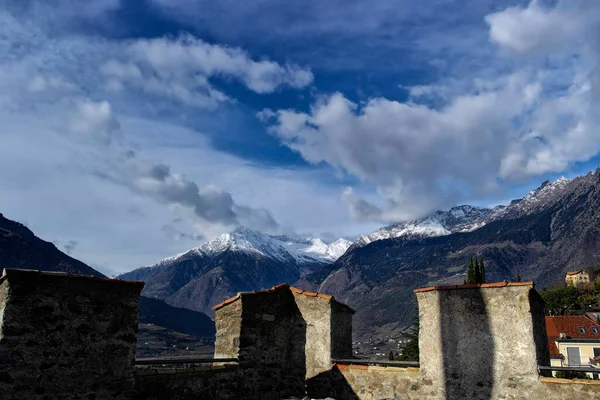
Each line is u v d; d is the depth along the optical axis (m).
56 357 8.39
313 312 12.74
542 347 10.38
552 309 72.88
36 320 8.27
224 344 12.13
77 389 8.54
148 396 9.46
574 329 50.94
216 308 12.56
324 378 12.27
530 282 10.11
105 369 8.92
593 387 9.16
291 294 13.11
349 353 13.16
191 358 10.56
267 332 12.30
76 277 8.80
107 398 8.86
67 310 8.64
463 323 10.66
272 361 12.26
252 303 12.09
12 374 7.89
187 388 10.19
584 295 75.94
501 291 10.40
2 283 8.28
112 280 9.23
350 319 13.45
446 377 10.58
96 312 8.98
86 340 8.78
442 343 10.77
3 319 7.93
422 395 10.83
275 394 12.12
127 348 9.27
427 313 11.15
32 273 8.32
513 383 9.91
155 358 10.42
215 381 10.85
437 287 11.02
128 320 9.38
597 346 45.25
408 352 39.62
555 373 21.59
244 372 11.61
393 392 11.22
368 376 11.65
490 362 10.23
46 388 8.20
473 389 10.28
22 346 8.05
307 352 12.64
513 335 10.11
